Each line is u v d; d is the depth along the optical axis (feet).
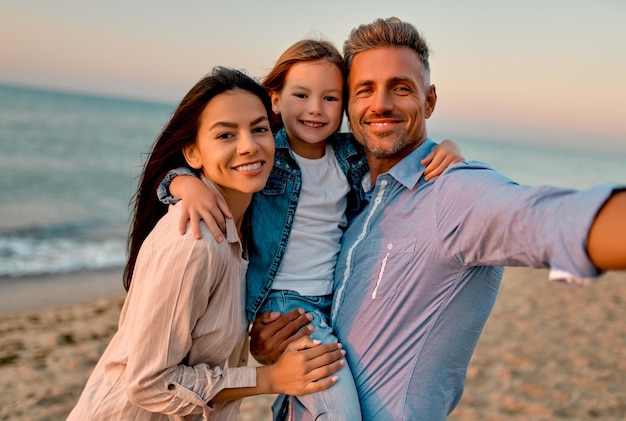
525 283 35.83
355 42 7.85
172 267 6.13
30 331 24.25
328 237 8.19
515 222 5.11
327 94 8.49
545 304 30.55
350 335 7.24
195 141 7.06
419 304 6.81
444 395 6.96
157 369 6.23
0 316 26.53
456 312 6.79
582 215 4.22
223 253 6.40
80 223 51.52
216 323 6.62
